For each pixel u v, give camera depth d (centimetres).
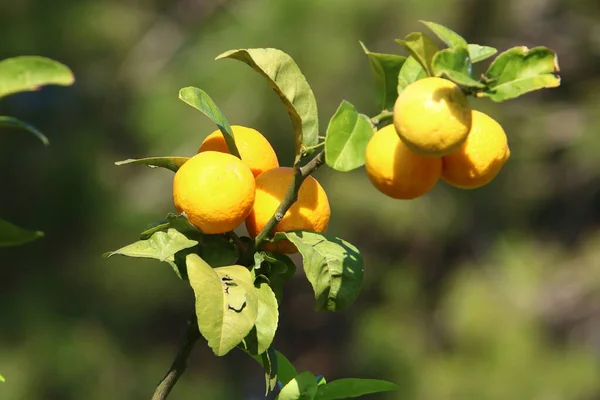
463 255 1110
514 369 1010
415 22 922
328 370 1245
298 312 1303
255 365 1196
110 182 1021
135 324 1027
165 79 1021
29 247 996
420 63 226
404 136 210
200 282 210
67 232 1007
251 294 213
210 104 238
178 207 230
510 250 1094
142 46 1084
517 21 1093
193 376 1130
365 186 1020
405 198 228
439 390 1018
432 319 1112
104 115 1045
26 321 960
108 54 1073
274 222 231
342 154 224
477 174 227
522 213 1133
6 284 990
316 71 896
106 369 976
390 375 1062
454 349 1068
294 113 230
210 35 990
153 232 233
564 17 1152
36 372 943
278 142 941
